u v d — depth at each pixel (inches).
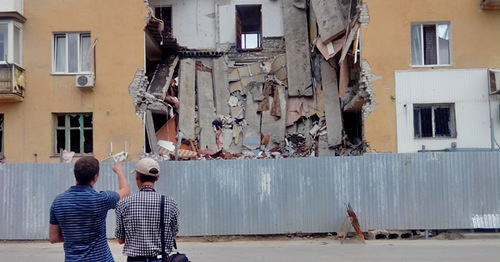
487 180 447.5
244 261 346.9
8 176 464.8
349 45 576.1
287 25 752.3
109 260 150.9
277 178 457.1
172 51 735.7
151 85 659.4
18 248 427.5
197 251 393.1
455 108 544.1
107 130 573.9
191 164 461.7
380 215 450.6
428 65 555.2
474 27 551.2
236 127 709.3
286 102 717.9
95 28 585.3
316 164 455.8
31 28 586.9
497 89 516.4
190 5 797.2
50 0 589.3
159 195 152.9
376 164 454.0
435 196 449.7
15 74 559.5
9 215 463.2
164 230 149.5
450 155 450.9
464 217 446.9
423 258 347.3
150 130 592.7
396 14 555.8
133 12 586.6
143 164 156.2
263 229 454.6
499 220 444.1
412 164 452.4
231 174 459.5
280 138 698.8
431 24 561.9
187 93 700.0
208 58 761.0
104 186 462.9
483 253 364.8
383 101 548.1
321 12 647.1
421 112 553.0
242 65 761.0
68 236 144.1
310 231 452.8
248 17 842.8
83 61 595.5
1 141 592.7
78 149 589.3
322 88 697.0
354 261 339.9
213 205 458.6
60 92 581.3
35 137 576.1
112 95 578.2
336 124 658.8
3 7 571.8
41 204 462.9
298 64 727.1
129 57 582.2
